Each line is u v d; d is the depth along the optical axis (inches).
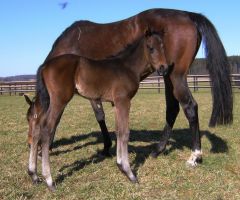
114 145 170.6
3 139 190.1
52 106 112.4
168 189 112.3
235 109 298.5
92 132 206.8
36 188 113.2
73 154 154.7
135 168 132.1
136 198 104.8
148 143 173.9
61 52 148.7
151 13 140.2
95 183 116.6
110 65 118.0
